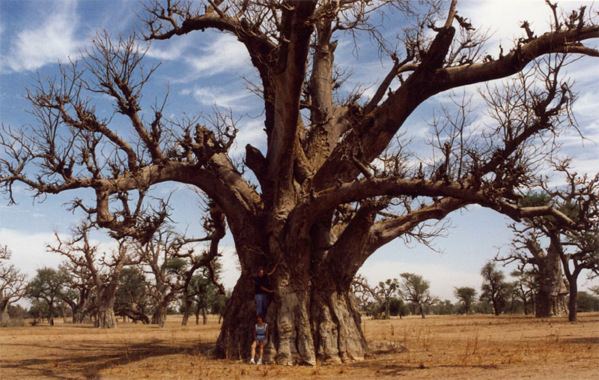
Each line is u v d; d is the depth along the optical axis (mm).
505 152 11852
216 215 16531
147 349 17562
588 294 81625
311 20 10609
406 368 11117
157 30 16594
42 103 12750
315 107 15953
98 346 20031
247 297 13969
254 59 15438
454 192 11461
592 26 11797
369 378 9812
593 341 17562
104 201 12828
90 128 13312
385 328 32312
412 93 13188
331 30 15656
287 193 14195
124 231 13180
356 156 13250
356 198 12625
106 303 47562
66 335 30375
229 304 14562
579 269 34406
